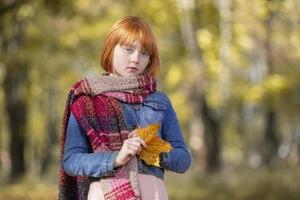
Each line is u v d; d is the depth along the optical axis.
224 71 19.95
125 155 3.41
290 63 22.30
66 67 24.20
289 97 25.88
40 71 24.02
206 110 24.58
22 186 23.17
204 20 17.70
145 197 3.56
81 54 23.05
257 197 16.12
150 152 3.49
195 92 24.00
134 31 3.65
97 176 3.49
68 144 3.60
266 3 13.59
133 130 3.55
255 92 20.14
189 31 18.72
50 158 39.19
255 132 44.00
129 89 3.61
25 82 25.00
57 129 41.03
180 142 3.77
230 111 37.19
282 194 15.85
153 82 3.68
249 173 20.45
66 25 20.61
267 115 31.36
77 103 3.59
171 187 19.19
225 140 53.34
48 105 37.31
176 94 25.30
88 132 3.54
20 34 20.19
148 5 16.94
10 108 26.39
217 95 23.28
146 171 3.59
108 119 3.54
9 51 20.27
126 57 3.66
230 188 17.64
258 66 22.58
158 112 3.67
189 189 18.53
